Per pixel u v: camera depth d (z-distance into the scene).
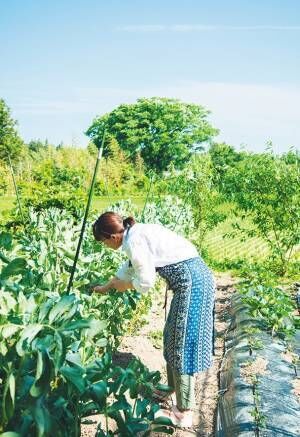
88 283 3.83
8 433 2.04
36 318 2.21
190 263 3.56
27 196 10.82
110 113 63.81
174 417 3.74
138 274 3.47
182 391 3.65
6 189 29.52
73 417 2.39
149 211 8.15
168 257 3.54
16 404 2.12
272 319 5.52
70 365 2.17
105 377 2.44
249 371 4.38
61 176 27.08
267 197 9.69
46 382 2.03
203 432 3.75
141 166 47.31
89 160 37.94
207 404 4.20
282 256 10.09
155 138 63.19
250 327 5.52
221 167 10.82
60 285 3.36
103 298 3.73
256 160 9.93
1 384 2.26
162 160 63.72
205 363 3.66
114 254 4.64
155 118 63.12
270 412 3.67
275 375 4.34
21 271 2.45
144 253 3.46
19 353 1.98
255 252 13.41
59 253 3.81
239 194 10.13
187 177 11.02
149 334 5.83
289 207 9.59
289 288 8.55
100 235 3.56
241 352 4.88
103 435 2.47
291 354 4.97
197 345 3.58
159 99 64.25
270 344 5.11
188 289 3.51
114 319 4.34
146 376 2.69
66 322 2.10
